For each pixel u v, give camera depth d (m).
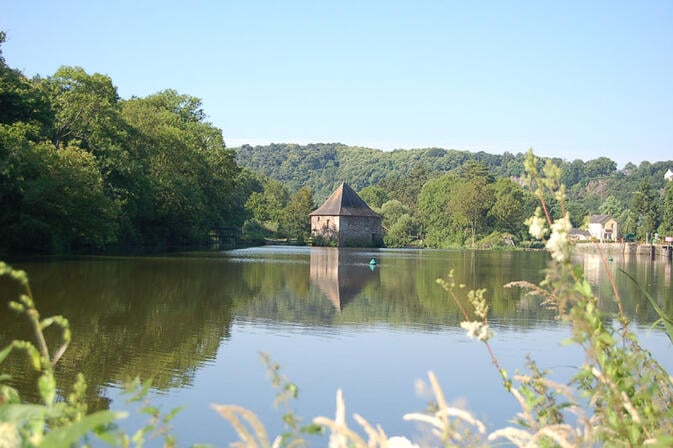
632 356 3.06
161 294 20.66
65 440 1.63
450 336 14.77
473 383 10.35
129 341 12.93
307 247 80.12
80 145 42.44
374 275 33.56
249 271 32.41
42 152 33.69
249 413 2.11
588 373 2.74
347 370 11.16
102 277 24.70
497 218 96.75
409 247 96.56
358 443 2.07
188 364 11.19
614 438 2.63
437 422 2.49
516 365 11.68
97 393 9.11
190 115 68.25
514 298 22.81
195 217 55.78
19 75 36.56
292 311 18.52
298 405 8.92
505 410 8.75
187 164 55.59
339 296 22.98
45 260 31.69
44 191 33.16
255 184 120.94
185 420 8.00
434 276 33.41
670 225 89.44
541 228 2.78
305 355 12.32
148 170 50.34
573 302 2.79
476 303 3.13
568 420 6.18
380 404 9.12
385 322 16.91
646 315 17.80
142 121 52.97
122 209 42.97
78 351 11.77
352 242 89.25
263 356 2.66
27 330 13.35
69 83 43.88
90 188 36.97
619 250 79.69
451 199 100.94
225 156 64.50
